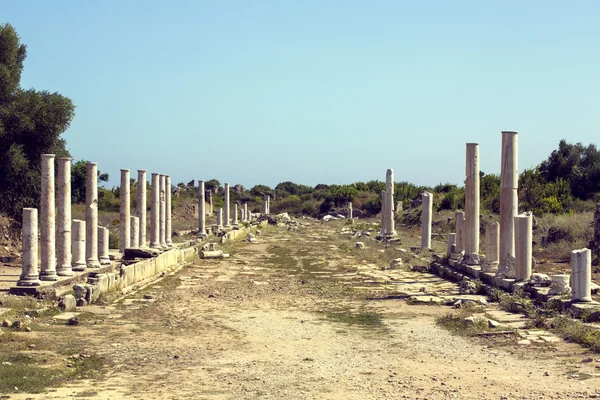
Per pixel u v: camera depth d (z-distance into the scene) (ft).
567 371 39.04
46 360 42.45
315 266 110.32
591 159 187.52
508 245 73.51
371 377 38.96
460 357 44.06
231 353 45.80
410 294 75.05
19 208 102.22
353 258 124.67
